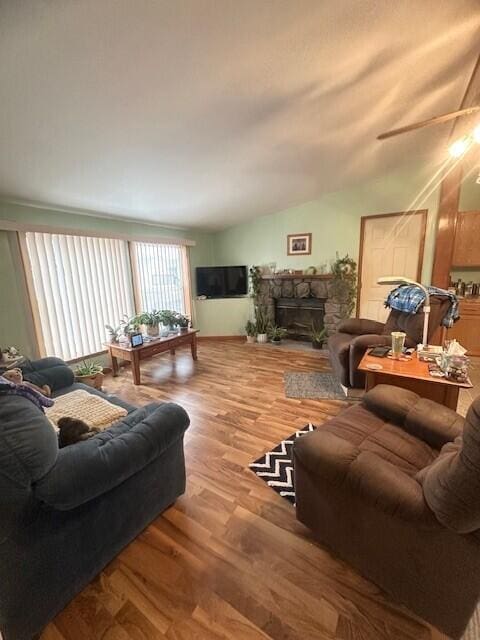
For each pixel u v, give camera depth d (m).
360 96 2.14
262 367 3.85
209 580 1.26
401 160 3.73
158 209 3.84
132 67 1.47
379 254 4.37
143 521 1.44
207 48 1.45
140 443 1.32
